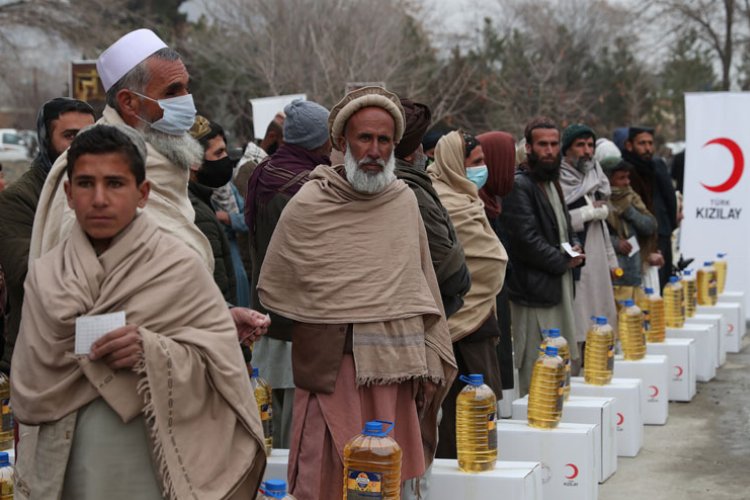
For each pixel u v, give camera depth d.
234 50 28.97
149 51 4.05
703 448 7.59
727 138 12.82
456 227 5.95
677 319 10.27
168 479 3.14
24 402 3.16
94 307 3.12
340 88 27.09
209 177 6.21
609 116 35.56
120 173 3.17
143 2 35.97
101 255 3.19
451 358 4.70
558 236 7.70
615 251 9.52
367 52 27.98
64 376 3.15
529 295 7.67
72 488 3.20
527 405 6.62
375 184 4.48
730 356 11.77
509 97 29.95
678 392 9.21
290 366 5.80
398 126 4.57
